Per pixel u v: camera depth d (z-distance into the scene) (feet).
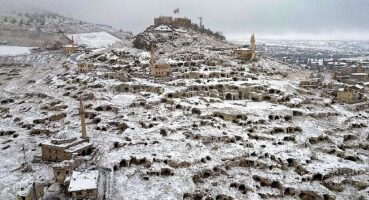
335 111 521.65
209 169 345.51
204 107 488.85
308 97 579.48
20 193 266.57
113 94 551.59
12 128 446.19
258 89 573.33
